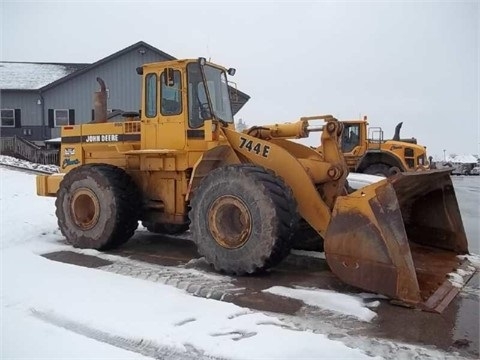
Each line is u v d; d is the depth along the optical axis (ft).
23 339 11.43
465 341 11.44
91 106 85.61
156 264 18.61
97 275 16.56
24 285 15.30
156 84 20.74
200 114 19.99
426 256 18.15
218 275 16.80
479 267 17.20
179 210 20.57
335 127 17.62
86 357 10.53
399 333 11.88
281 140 19.98
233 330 11.82
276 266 17.81
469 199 46.65
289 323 12.51
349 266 14.34
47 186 24.99
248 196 16.22
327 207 16.58
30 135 85.66
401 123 54.95
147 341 11.33
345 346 10.91
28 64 100.27
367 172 45.29
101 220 20.67
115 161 22.67
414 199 19.16
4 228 24.66
